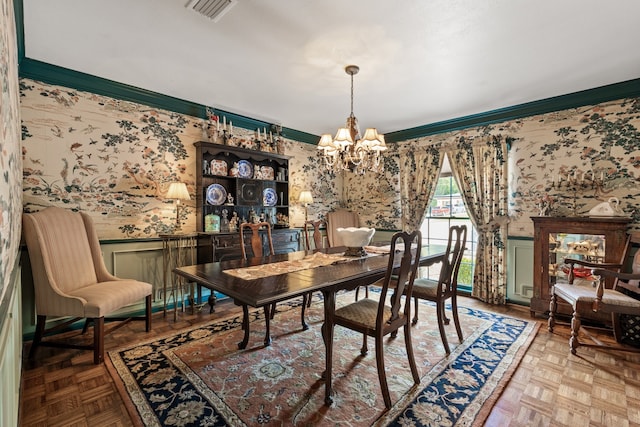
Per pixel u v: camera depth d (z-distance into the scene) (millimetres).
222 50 2277
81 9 1808
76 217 2521
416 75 2670
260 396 1720
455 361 2123
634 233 2516
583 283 2801
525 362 2131
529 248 3340
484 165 3586
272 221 4215
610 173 2877
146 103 3094
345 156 2654
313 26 1979
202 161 3398
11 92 1295
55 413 1576
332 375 1939
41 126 2508
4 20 1097
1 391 819
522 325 2809
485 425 1497
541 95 3125
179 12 1847
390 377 1921
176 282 3197
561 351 2301
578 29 1983
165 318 2973
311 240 4781
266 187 4199
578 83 2826
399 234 1674
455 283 2475
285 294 1472
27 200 2449
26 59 2375
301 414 1567
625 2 1718
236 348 2309
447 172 4164
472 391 1770
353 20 1917
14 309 1354
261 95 3164
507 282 3498
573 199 3080
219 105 3480
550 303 2732
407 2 1754
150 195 3139
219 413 1573
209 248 3217
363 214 5062
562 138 3148
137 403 1647
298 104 3428
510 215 3498
